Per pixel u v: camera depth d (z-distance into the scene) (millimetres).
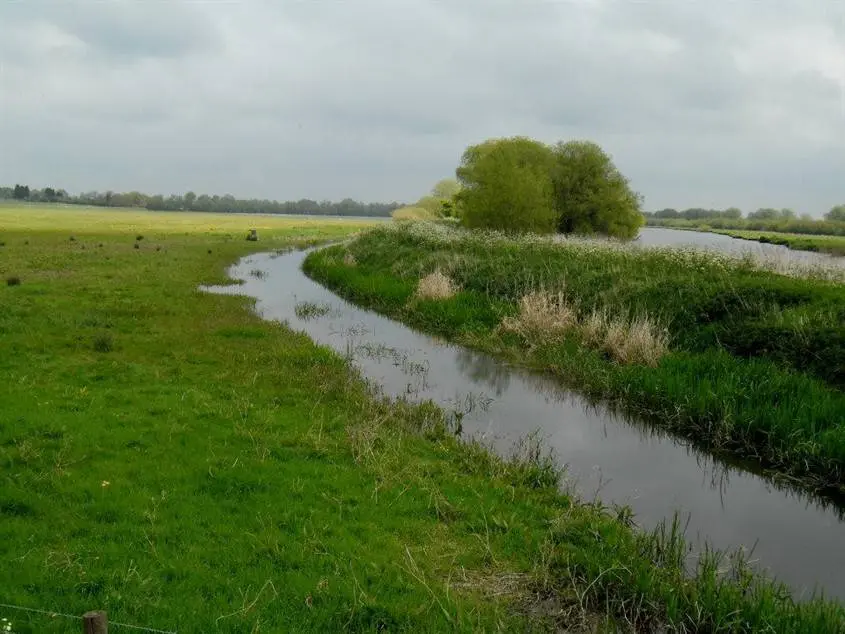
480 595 5859
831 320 12750
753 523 7809
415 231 36656
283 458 8531
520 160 49688
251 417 10031
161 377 11961
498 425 11070
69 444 8258
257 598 5281
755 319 14109
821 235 68500
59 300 19391
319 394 11594
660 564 6609
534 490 8312
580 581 6141
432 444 9641
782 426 9805
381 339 17891
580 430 11031
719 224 120188
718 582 6242
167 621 4914
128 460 8000
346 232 73625
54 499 6820
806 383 11039
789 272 17859
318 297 25141
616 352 14297
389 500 7512
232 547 6117
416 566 6082
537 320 16828
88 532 6199
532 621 5535
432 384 13523
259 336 16359
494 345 16594
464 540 6785
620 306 17000
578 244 27000
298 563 5941
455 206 64562
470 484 8164
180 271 29266
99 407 9875
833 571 6723
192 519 6598
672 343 14883
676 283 17203
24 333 14742
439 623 5250
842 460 8750
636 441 10594
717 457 10000
